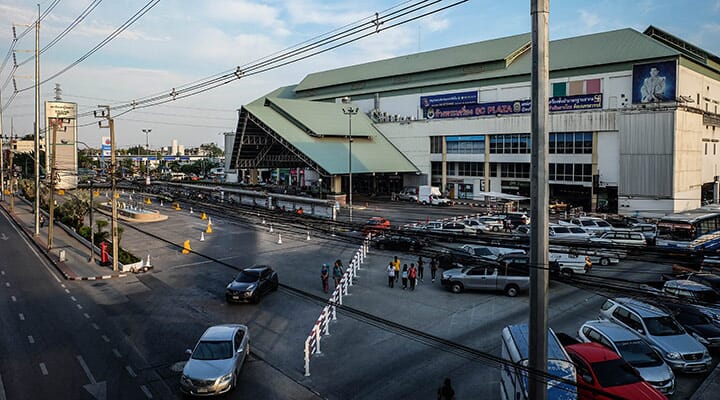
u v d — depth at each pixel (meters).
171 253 35.91
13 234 47.81
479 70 78.62
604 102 62.75
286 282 26.83
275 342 18.56
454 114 74.69
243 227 46.78
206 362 14.98
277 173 107.19
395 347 17.69
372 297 23.69
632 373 13.01
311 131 73.62
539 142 8.66
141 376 15.85
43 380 15.54
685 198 53.84
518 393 11.67
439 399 12.62
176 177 115.69
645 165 52.91
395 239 34.00
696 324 17.61
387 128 83.50
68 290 26.61
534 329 8.92
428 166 78.00
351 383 15.06
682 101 52.94
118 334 19.59
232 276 28.92
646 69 54.59
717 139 68.56
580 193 61.22
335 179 68.12
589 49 66.94
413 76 87.94
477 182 72.62
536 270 8.82
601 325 16.45
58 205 58.81
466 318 20.48
